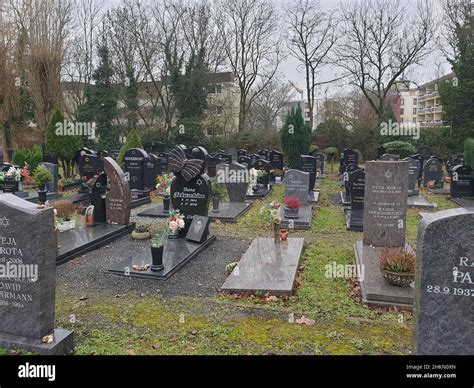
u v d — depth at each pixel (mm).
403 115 67875
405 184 8969
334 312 6047
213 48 38062
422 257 4078
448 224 3969
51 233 4668
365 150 36406
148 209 13789
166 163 23328
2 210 4539
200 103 37562
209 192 10031
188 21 36875
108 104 34406
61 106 27734
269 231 11578
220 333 5348
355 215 12398
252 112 48875
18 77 26203
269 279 7043
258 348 4957
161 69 37656
